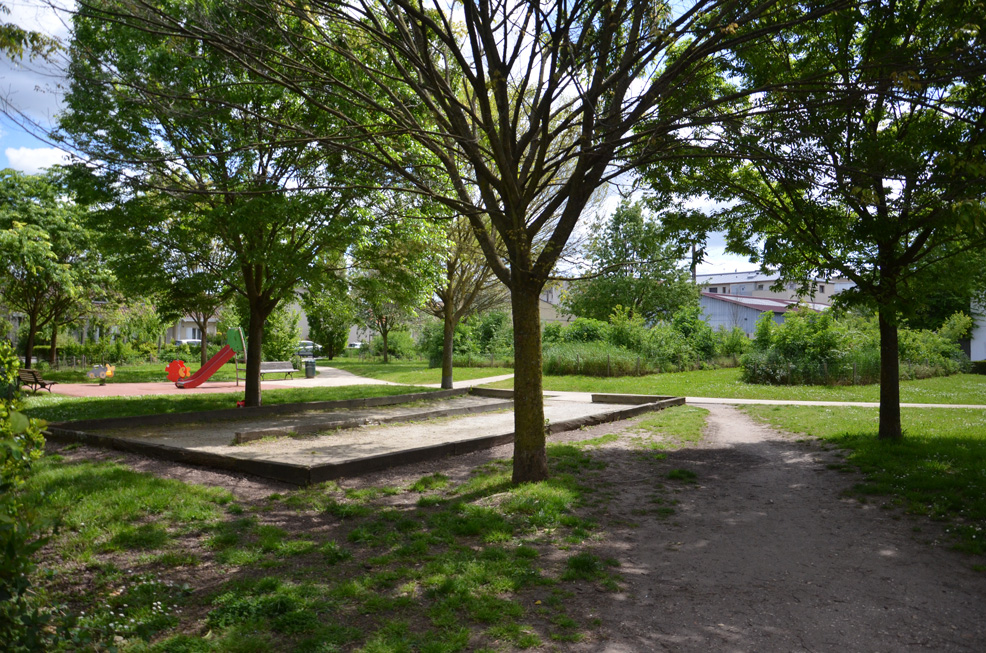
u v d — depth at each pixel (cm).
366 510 665
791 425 1356
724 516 675
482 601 433
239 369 3562
